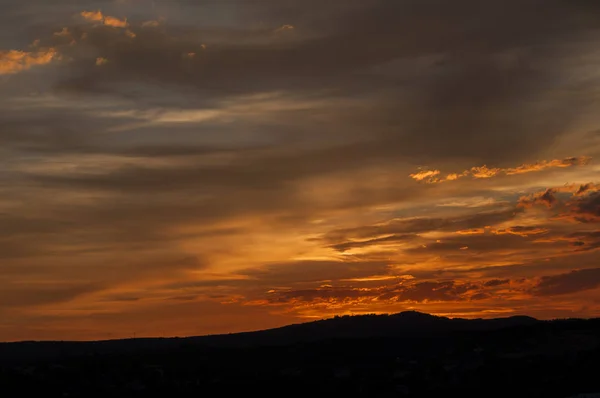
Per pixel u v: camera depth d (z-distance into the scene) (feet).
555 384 576.61
